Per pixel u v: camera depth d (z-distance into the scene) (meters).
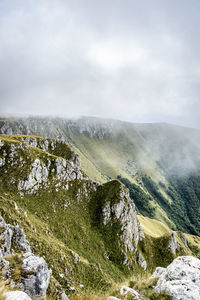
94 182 118.62
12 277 11.72
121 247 93.44
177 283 10.61
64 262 47.12
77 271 49.19
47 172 97.81
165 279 11.71
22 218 52.16
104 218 101.31
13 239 30.83
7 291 8.52
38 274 12.80
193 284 10.23
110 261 84.06
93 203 107.94
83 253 74.69
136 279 14.76
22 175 85.38
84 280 47.81
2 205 51.06
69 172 109.12
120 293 11.45
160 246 117.25
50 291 17.36
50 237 60.56
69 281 40.81
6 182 80.19
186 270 11.62
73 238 78.88
